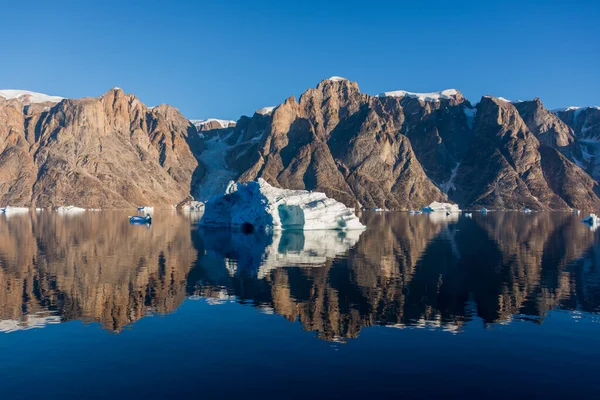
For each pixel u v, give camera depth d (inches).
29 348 972.6
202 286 1562.5
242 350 964.0
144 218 4958.2
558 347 986.7
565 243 2965.1
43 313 1230.3
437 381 824.3
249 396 764.6
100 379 824.9
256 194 4173.2
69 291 1475.1
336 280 1674.5
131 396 762.8
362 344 1000.9
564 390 793.6
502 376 845.8
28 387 794.2
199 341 1015.6
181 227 4313.5
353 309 1277.1
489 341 1021.8
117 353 944.3
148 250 2496.3
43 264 1988.2
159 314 1227.2
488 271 1870.1
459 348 979.3
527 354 948.6
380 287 1555.1
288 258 2222.0
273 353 949.2
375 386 803.4
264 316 1208.8
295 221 3814.0
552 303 1348.4
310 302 1352.1
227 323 1147.3
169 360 909.8
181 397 759.7
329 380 824.9
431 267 1967.3
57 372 853.2
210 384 806.5
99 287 1536.7
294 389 790.5
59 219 5344.5
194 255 2309.3
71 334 1061.1
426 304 1331.2
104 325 1130.7
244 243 2906.0
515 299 1396.4
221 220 4466.0
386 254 2379.4
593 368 880.9
